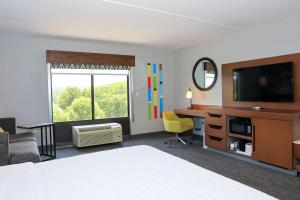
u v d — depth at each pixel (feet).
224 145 13.24
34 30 13.43
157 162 5.99
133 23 12.42
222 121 13.30
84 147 15.66
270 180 9.70
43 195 4.25
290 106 11.70
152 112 19.75
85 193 4.31
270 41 12.68
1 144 8.51
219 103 16.15
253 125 11.49
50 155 13.48
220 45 15.83
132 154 6.75
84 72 17.02
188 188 4.40
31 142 10.96
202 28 13.57
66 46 16.08
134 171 5.37
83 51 16.63
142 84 19.17
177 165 5.74
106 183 4.74
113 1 9.45
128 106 18.86
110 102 18.19
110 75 18.06
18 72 14.73
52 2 9.45
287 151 10.07
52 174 5.25
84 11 10.52
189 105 18.79
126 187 4.53
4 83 14.39
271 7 10.44
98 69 17.33
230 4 9.99
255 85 13.01
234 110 12.49
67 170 5.50
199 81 17.76
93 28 13.23
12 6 9.81
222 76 15.58
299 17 11.31
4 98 14.42
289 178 9.86
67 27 12.95
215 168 11.26
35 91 15.24
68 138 16.47
